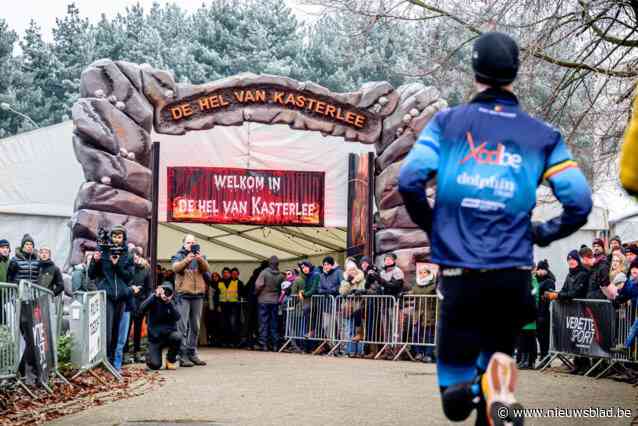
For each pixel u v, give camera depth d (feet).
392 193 68.95
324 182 73.46
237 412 31.40
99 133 63.10
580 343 47.29
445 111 13.56
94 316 42.09
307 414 30.81
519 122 13.42
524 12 44.78
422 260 68.18
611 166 49.93
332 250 89.71
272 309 70.18
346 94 69.21
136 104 64.44
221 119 67.00
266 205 72.49
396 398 35.58
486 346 13.43
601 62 45.44
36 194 76.84
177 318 49.34
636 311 42.50
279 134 76.59
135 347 56.65
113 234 46.37
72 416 30.73
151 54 193.77
